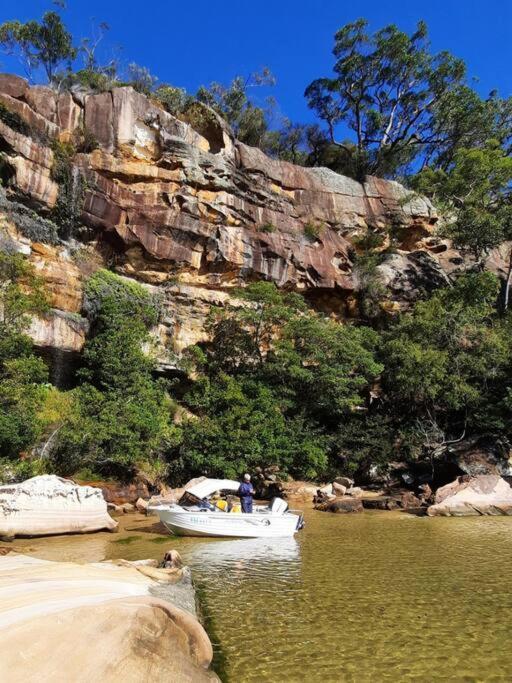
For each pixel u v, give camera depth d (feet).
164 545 40.34
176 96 117.70
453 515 57.98
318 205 126.11
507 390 78.59
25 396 54.90
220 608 24.12
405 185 167.73
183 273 95.91
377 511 61.98
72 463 60.59
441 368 77.97
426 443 76.28
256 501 67.72
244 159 113.50
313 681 16.75
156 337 84.53
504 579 29.50
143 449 66.33
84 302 77.15
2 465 49.55
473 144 170.50
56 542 40.93
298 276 110.52
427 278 121.19
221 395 77.51
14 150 76.95
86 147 91.97
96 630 12.85
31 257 71.82
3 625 12.91
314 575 30.55
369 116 170.71
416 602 25.07
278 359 83.30
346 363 83.87
